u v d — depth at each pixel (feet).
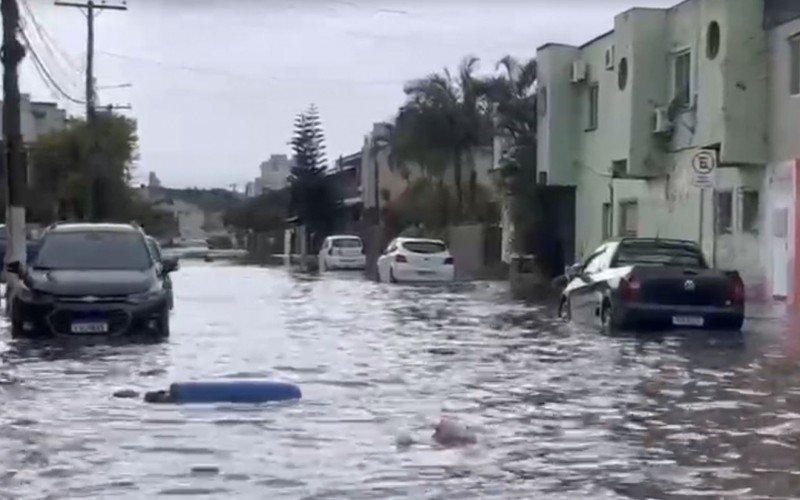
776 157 104.94
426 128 222.07
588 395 48.42
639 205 132.67
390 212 250.16
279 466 34.32
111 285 70.38
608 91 136.98
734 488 31.73
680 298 74.28
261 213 408.46
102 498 30.30
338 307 104.99
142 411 44.14
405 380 53.36
